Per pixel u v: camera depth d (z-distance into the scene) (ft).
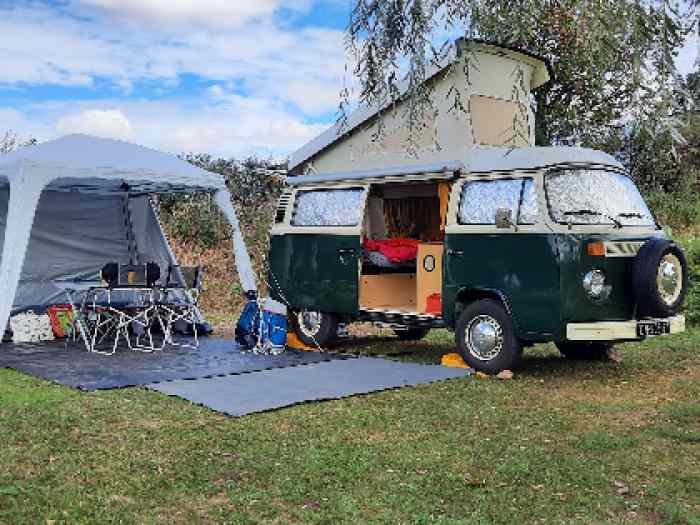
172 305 36.65
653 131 16.69
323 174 35.81
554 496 15.51
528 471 16.89
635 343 35.42
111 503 14.93
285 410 22.41
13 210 31.68
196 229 61.41
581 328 25.52
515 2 19.36
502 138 35.29
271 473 16.74
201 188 38.32
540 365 30.22
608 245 25.86
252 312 34.04
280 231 36.40
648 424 21.03
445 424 20.97
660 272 25.75
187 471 16.78
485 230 27.89
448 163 29.60
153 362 30.22
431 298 31.27
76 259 39.88
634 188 28.71
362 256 32.86
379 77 19.67
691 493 15.69
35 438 19.15
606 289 25.96
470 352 28.66
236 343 35.60
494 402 23.61
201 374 27.58
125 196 41.60
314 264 34.65
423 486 16.03
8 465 17.03
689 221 57.77
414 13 19.03
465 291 28.63
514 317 26.91
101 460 17.48
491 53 33.83
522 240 26.66
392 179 31.78
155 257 42.14
